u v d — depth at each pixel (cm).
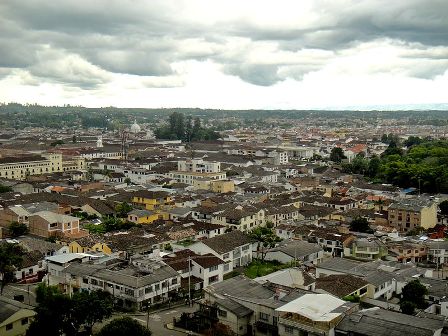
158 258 13275
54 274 12781
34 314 9769
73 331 9750
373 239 16975
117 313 11319
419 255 16650
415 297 11881
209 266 13338
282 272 12388
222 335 9981
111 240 15625
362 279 12612
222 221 19088
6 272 12462
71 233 17150
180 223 18475
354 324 9056
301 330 9238
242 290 11112
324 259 15700
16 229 17112
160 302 11919
